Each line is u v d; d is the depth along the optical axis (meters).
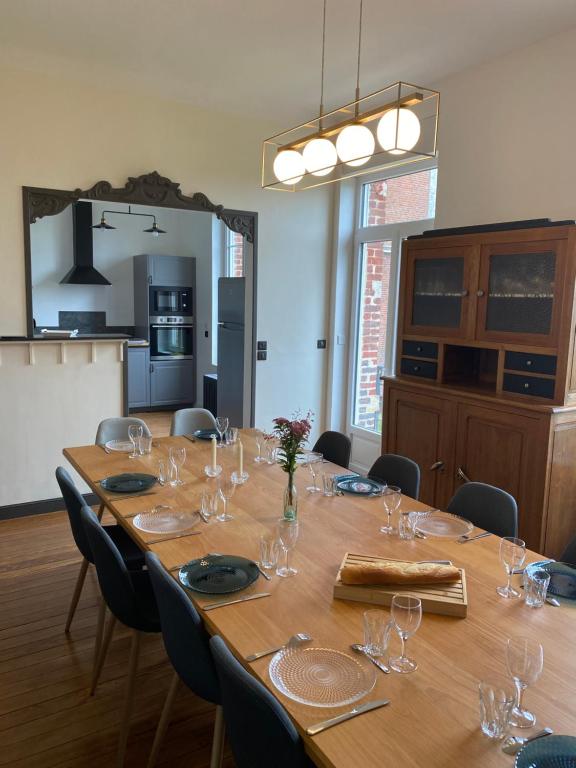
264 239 5.05
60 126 4.09
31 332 4.17
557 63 3.33
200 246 7.47
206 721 2.30
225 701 1.39
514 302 3.23
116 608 2.17
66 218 7.24
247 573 1.88
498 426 3.23
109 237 7.52
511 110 3.60
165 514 2.38
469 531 2.28
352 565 1.83
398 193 4.84
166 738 2.21
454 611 1.68
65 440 4.37
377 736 1.21
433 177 4.47
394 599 1.47
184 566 1.91
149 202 4.45
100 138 4.24
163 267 7.39
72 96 4.11
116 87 4.23
